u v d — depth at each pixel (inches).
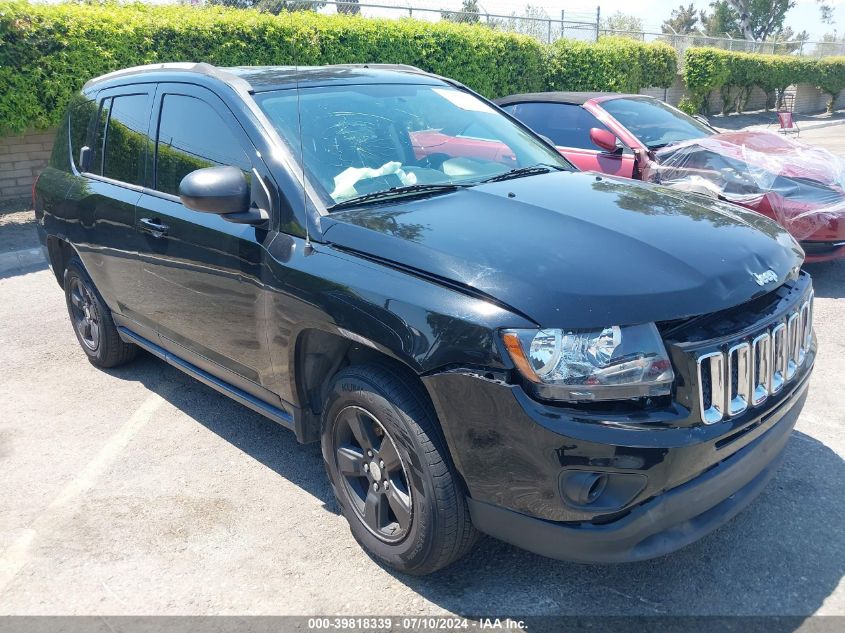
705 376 95.0
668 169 259.3
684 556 117.6
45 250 200.8
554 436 91.3
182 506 136.5
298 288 116.6
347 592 112.5
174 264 146.8
